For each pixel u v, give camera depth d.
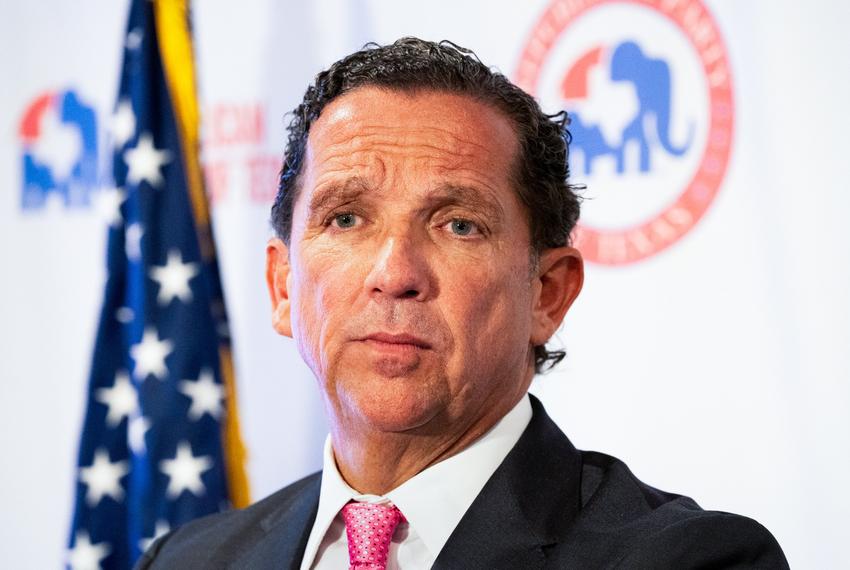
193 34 6.67
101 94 7.77
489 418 3.26
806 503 5.42
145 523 6.09
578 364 5.99
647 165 5.84
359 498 3.28
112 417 6.46
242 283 7.08
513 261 3.19
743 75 5.64
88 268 7.75
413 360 3.00
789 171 5.51
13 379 7.94
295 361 6.99
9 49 8.03
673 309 5.77
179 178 6.50
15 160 8.01
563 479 3.29
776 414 5.50
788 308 5.49
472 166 3.12
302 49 7.00
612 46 5.95
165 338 6.30
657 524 2.98
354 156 3.12
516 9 6.26
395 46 3.38
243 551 3.69
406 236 3.05
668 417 5.77
